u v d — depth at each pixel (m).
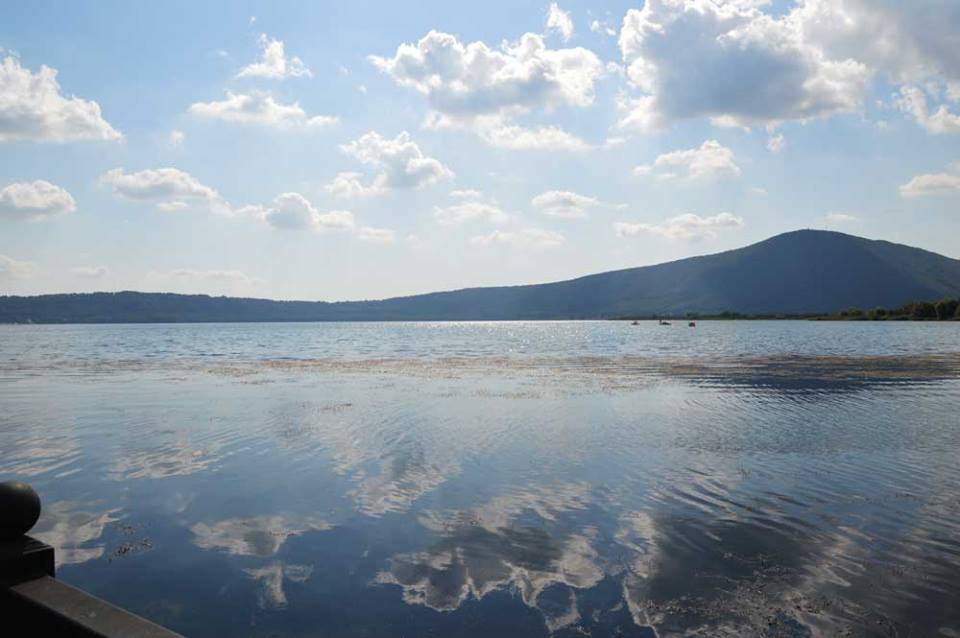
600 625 6.88
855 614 7.06
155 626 3.22
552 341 91.19
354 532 9.72
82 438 16.95
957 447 15.62
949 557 8.65
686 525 9.99
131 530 9.81
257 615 7.12
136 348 74.44
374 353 61.47
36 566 3.81
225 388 29.23
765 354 56.34
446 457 14.61
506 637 6.64
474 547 9.10
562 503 11.14
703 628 6.80
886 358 49.88
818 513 10.54
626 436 17.05
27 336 126.38
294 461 14.23
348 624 6.91
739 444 16.03
